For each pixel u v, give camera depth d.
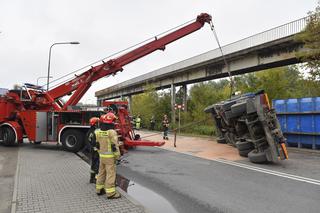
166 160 10.33
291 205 5.32
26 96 13.44
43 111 12.78
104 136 5.55
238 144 10.98
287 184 6.84
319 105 12.46
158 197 5.87
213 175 7.86
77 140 11.82
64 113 12.41
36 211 4.70
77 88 14.01
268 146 9.46
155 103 35.94
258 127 9.66
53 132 12.55
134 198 5.80
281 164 9.48
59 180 6.75
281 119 14.17
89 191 5.87
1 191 5.84
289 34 19.45
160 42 13.76
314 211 5.00
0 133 13.59
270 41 20.62
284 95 22.92
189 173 8.12
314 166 9.11
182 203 5.48
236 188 6.52
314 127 12.72
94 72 13.84
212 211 5.04
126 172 8.29
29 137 12.88
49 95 13.91
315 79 15.46
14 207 4.88
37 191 5.83
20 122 13.63
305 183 6.92
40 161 9.38
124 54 13.90
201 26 13.66
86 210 4.77
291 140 13.81
